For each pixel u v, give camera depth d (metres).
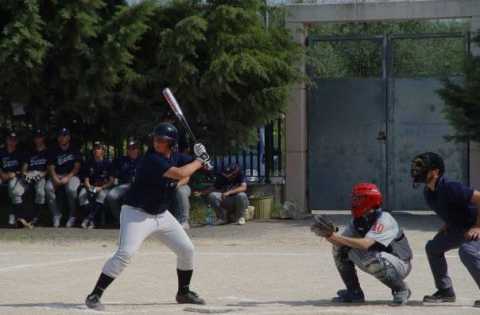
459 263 29.97
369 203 21.97
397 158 46.44
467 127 41.56
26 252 33.41
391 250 21.91
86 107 42.25
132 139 44.47
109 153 46.25
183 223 39.84
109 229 40.84
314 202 47.25
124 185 40.94
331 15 45.28
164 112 43.19
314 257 31.81
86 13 40.53
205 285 25.80
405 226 41.12
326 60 56.56
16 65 39.59
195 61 42.56
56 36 40.31
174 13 43.12
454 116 41.84
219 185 42.78
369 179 46.78
